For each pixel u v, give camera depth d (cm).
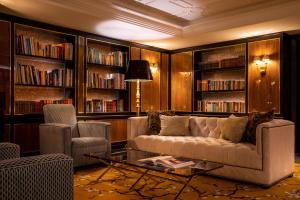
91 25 479
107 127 401
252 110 544
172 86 689
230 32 519
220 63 604
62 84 490
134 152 334
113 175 346
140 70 429
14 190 124
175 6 462
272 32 516
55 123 396
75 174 351
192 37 559
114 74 586
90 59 533
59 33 491
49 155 142
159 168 242
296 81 544
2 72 409
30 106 447
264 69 527
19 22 432
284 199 262
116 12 445
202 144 343
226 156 320
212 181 320
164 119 434
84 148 368
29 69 446
